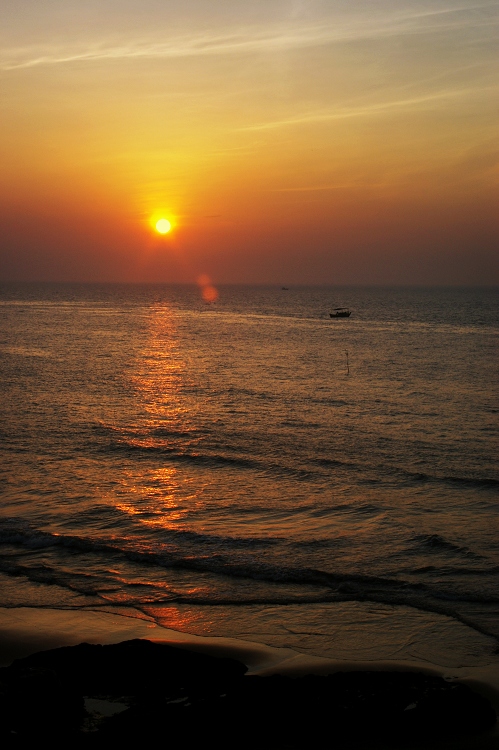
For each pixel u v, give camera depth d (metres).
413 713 9.55
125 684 10.38
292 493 22.69
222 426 35.06
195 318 146.88
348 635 12.72
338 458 27.89
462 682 10.81
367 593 14.63
